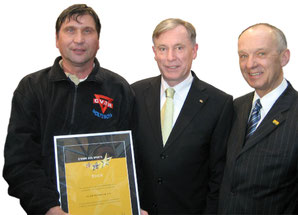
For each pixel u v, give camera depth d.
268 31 2.03
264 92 2.15
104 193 2.01
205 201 2.32
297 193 1.96
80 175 1.97
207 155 2.34
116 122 2.23
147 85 2.50
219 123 2.28
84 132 2.12
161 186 2.24
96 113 2.16
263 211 1.94
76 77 2.16
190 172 2.25
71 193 1.93
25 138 1.95
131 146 2.13
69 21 2.00
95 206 1.97
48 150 2.01
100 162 2.03
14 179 1.90
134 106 2.42
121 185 2.06
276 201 1.92
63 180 1.93
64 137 1.97
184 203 2.25
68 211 1.91
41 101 2.04
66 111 2.08
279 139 1.94
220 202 2.14
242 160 2.03
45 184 1.92
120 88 2.31
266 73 2.03
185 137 2.24
